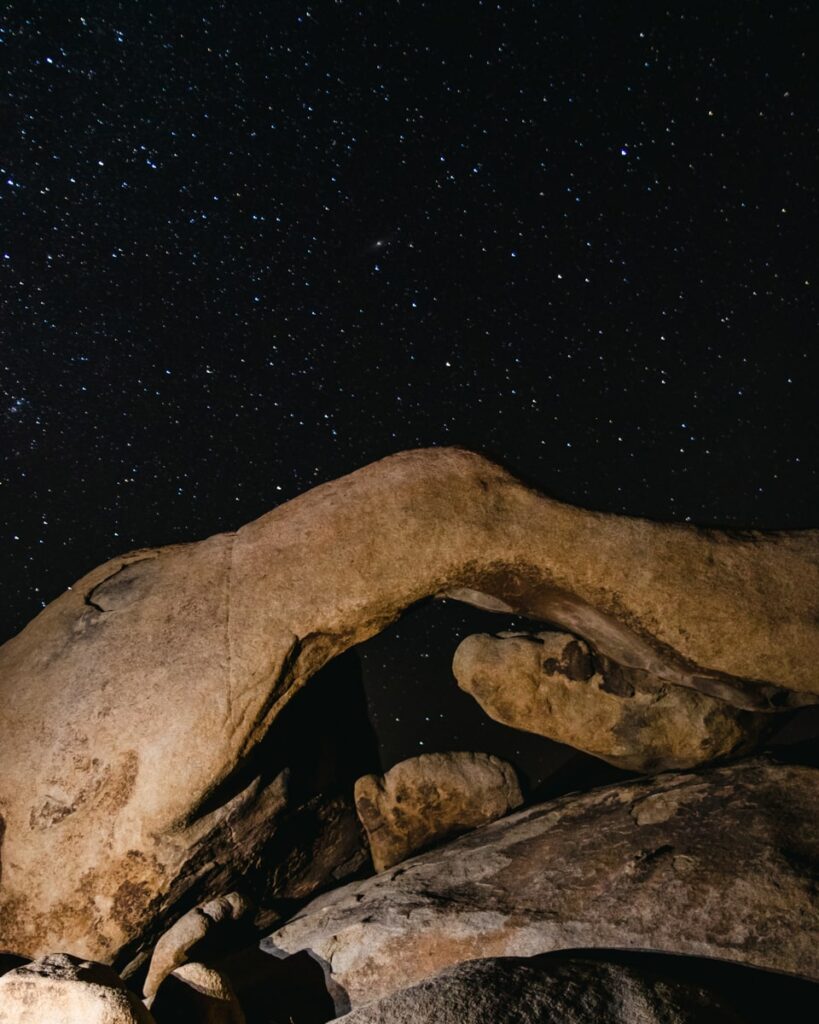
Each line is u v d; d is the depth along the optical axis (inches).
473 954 89.5
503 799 119.5
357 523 109.6
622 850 96.3
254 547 111.8
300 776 115.0
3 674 112.8
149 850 102.7
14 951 101.8
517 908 92.7
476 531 108.3
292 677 107.1
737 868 89.7
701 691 113.7
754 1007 79.6
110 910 102.4
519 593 112.0
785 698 112.3
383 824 120.2
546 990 68.3
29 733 106.5
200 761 102.0
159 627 108.7
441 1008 66.3
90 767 103.4
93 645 110.1
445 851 108.8
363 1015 67.2
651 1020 66.4
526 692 119.2
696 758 117.3
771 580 108.7
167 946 97.8
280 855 116.6
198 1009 81.4
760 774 102.0
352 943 93.5
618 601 108.3
